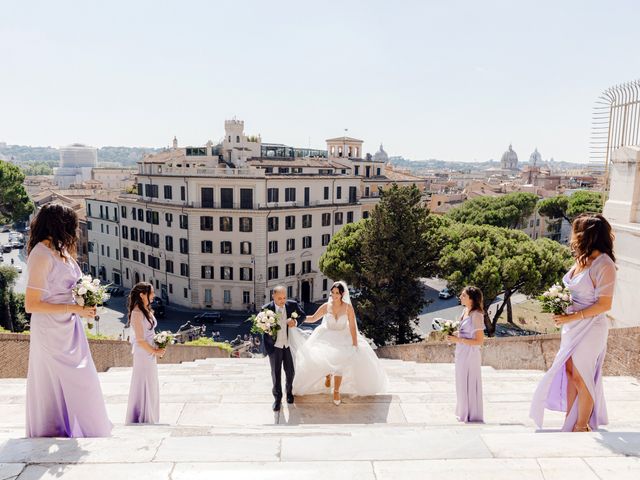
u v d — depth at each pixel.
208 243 54.56
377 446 4.66
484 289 34.62
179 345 19.55
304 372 8.69
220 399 8.80
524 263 34.81
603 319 5.73
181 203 55.56
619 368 9.74
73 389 5.29
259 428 6.24
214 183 53.53
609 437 4.80
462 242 37.59
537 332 45.50
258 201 53.09
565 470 4.13
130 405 7.30
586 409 5.72
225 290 55.22
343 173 70.56
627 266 9.88
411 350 20.42
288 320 8.30
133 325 7.29
